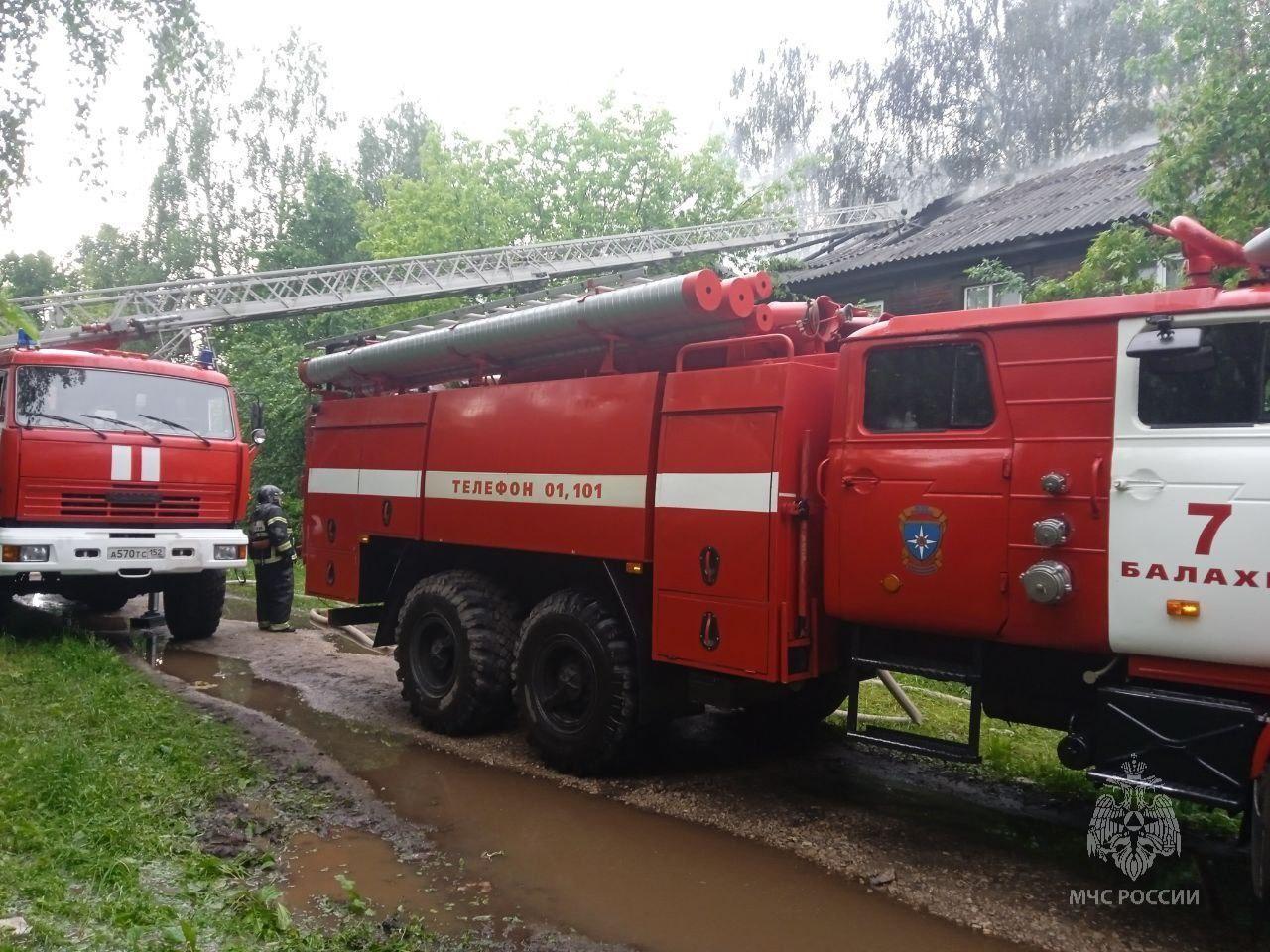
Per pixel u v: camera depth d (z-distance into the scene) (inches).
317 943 137.9
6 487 319.6
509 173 912.9
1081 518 156.6
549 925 151.1
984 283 570.3
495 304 269.4
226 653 362.9
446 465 260.8
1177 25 312.5
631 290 214.5
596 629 217.6
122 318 594.2
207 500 361.1
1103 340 157.5
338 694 301.4
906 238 718.5
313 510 312.2
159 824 173.9
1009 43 969.5
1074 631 157.2
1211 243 163.5
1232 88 293.4
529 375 258.4
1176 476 147.9
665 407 207.9
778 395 188.7
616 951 143.4
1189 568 145.7
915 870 172.7
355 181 1317.7
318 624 427.2
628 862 175.5
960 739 245.0
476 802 205.5
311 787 212.2
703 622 198.4
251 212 1264.8
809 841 185.5
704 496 198.7
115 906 133.8
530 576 258.5
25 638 339.0
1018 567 162.4
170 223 1246.9
